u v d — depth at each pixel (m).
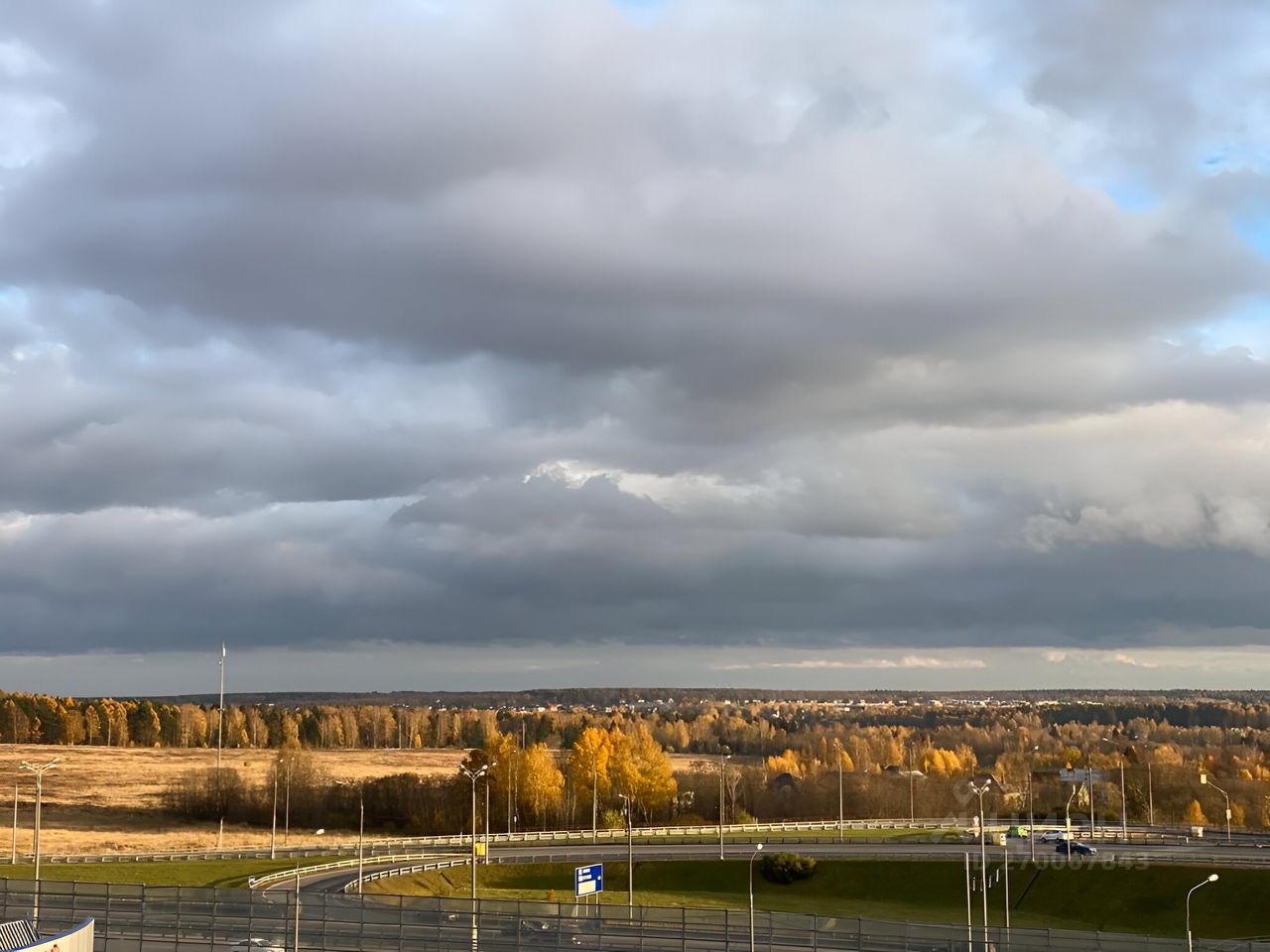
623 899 121.31
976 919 121.81
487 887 133.00
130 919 91.88
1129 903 125.62
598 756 195.50
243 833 184.38
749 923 91.56
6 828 179.75
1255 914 120.50
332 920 89.12
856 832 175.00
